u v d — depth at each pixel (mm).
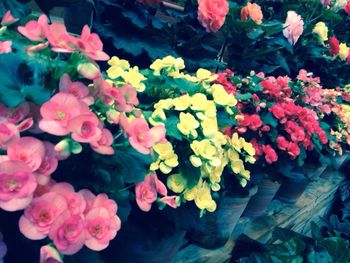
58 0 982
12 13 804
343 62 2152
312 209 1705
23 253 466
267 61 1631
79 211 421
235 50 1517
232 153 875
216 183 767
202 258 1019
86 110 430
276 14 1881
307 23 1822
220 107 846
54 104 416
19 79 439
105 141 451
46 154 414
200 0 1170
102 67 1128
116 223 455
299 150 1067
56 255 382
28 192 376
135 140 487
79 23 1143
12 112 423
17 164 371
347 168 2189
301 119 1161
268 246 1170
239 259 1088
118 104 495
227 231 1023
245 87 1134
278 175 1112
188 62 1261
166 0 1707
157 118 692
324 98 1565
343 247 1278
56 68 459
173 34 1224
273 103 1139
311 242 1347
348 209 2057
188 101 731
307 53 1893
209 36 1299
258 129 1070
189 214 743
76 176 493
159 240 737
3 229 463
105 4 1050
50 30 437
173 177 683
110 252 747
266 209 1409
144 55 1149
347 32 2373
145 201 534
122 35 1081
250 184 1023
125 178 499
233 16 1470
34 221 389
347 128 1691
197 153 667
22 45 478
